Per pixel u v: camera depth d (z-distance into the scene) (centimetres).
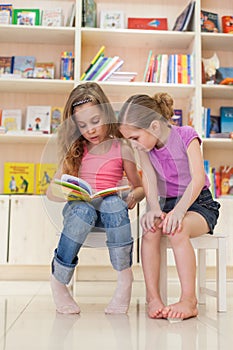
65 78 307
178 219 155
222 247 171
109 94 321
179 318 146
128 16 334
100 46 329
